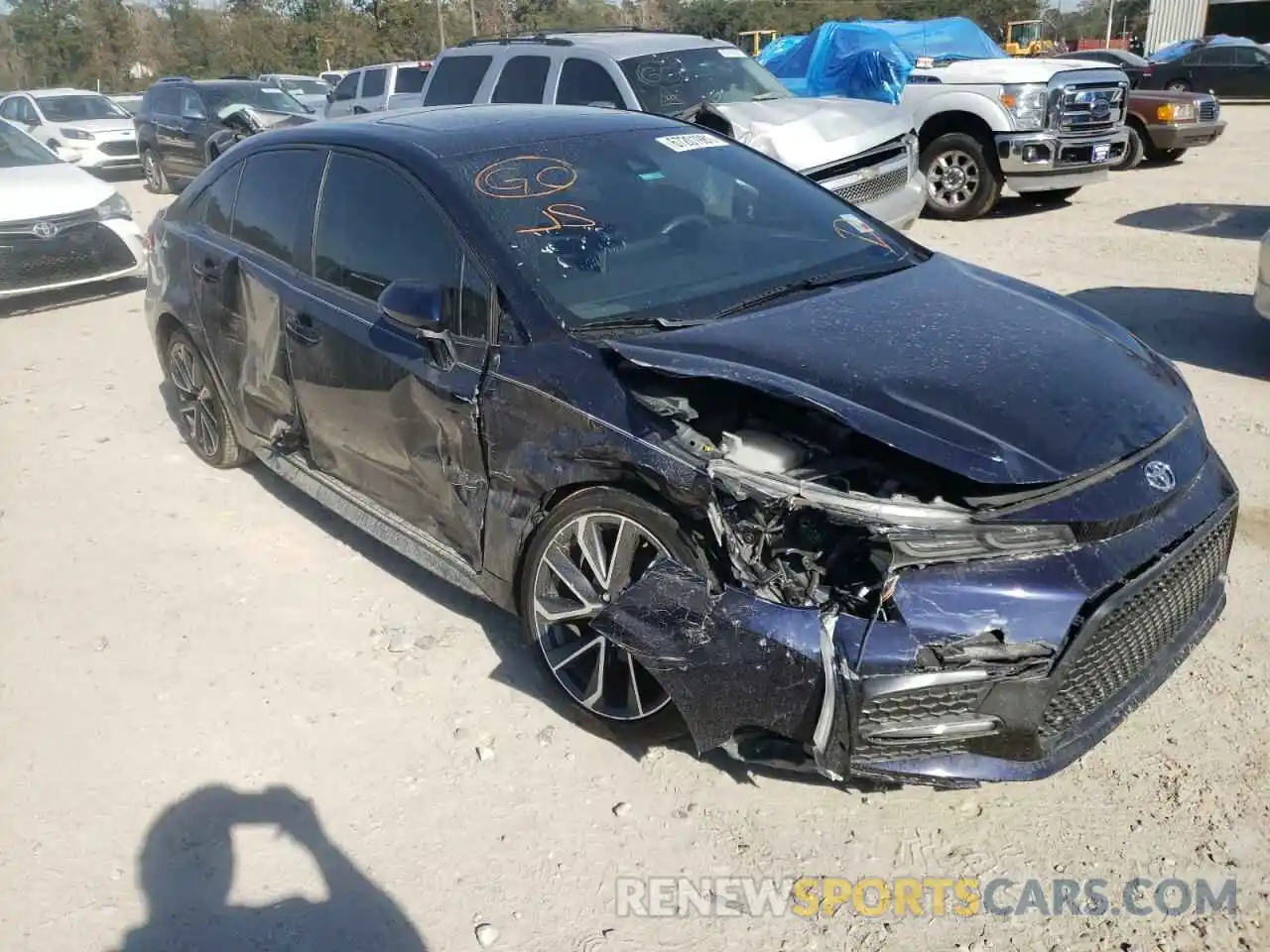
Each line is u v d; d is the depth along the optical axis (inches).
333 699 145.5
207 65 2031.3
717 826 120.9
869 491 111.8
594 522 128.2
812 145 350.9
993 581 105.0
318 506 204.8
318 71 2005.4
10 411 267.0
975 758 109.0
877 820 120.9
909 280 150.8
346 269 164.9
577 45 377.7
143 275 396.8
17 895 115.4
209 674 152.3
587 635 134.9
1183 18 1571.1
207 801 127.7
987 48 734.5
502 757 132.9
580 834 120.5
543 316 134.7
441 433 145.1
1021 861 114.3
